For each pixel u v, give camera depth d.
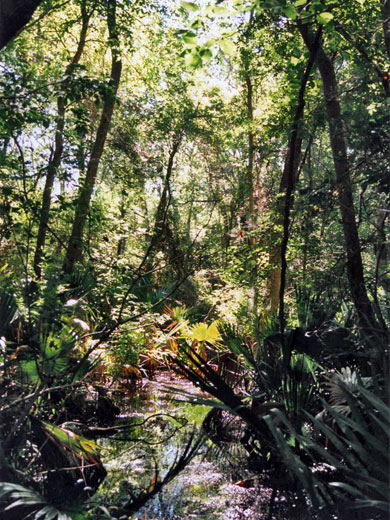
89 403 7.82
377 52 7.62
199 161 18.25
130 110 14.18
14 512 4.02
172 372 13.22
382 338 5.25
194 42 6.08
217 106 18.17
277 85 14.80
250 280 12.70
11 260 8.48
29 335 5.96
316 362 6.08
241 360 9.34
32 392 5.54
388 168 6.02
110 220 10.88
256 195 17.91
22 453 4.91
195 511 4.46
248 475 5.51
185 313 13.70
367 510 4.27
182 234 11.03
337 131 6.34
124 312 9.62
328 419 5.37
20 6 3.92
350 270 6.59
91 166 14.09
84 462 5.55
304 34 7.12
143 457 6.14
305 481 3.82
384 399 4.27
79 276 10.52
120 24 16.19
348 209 6.61
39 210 9.39
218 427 7.64
